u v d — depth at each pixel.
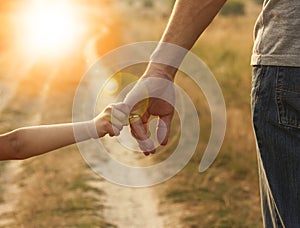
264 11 2.51
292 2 2.44
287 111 2.45
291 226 2.48
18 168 11.78
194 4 2.56
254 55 2.54
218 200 9.77
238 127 12.49
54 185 10.61
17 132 2.46
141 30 39.75
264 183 2.61
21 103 19.83
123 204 9.77
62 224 8.88
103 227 8.84
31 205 9.61
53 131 2.47
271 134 2.49
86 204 9.65
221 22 42.25
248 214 9.12
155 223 9.09
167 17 46.50
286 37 2.44
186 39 2.58
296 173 2.47
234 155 11.35
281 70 2.44
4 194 10.32
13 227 8.84
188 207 9.59
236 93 17.44
